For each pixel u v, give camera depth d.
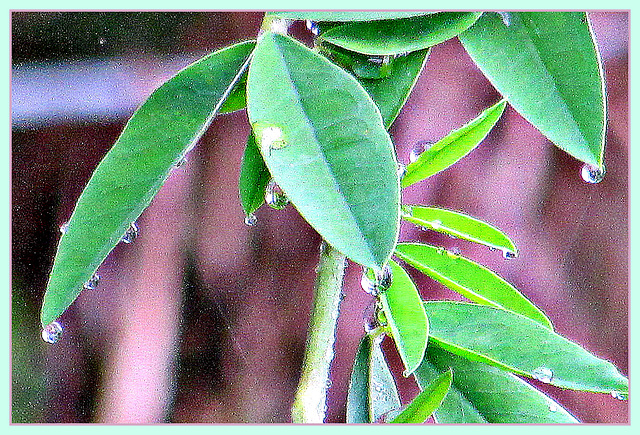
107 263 0.69
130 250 0.69
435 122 0.70
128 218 0.47
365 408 0.49
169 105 0.47
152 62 0.63
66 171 0.63
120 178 0.47
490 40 0.48
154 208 0.69
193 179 0.69
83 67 0.63
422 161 0.49
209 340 0.70
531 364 0.49
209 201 0.70
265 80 0.47
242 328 0.70
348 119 0.47
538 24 0.48
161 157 0.47
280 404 0.69
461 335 0.49
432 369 0.50
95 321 0.68
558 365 0.48
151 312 0.69
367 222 0.46
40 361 0.64
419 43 0.48
